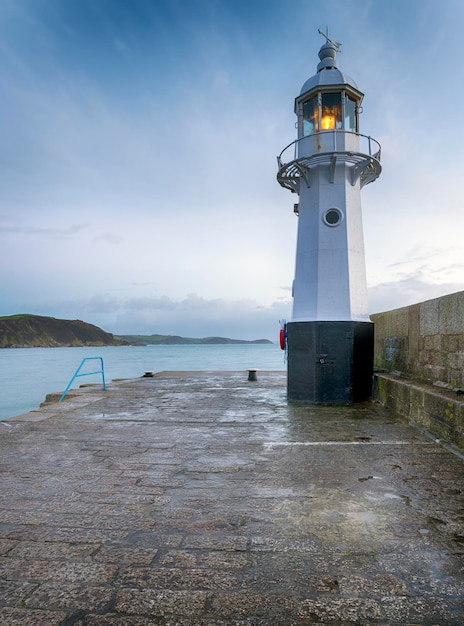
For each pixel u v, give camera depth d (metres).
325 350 8.53
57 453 4.75
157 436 5.60
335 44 9.80
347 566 2.41
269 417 6.96
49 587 2.22
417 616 1.98
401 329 8.98
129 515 3.10
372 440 5.40
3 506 3.27
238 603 2.08
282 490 3.61
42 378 39.25
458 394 5.61
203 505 3.29
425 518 3.05
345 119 9.10
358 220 9.20
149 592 2.17
